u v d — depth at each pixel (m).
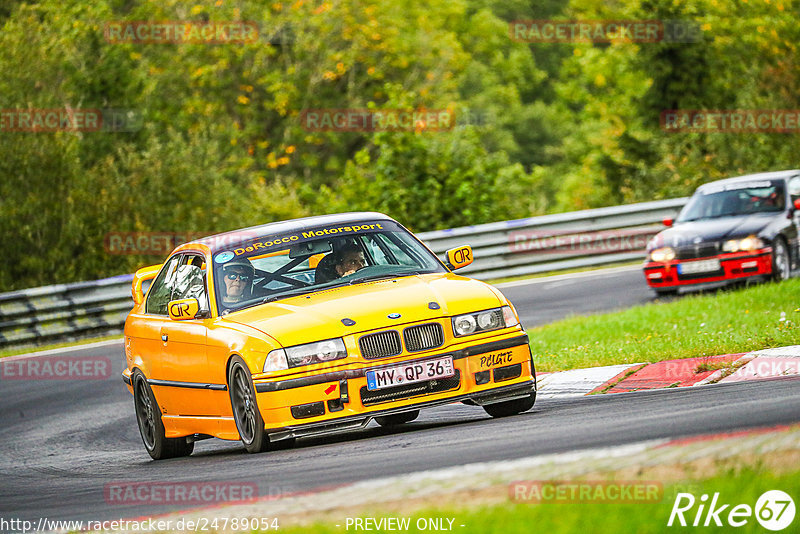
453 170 104.75
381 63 155.50
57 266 92.12
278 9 148.88
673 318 46.38
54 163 93.31
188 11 145.00
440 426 29.98
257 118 151.88
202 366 30.62
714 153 113.88
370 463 23.69
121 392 50.03
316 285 30.94
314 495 20.45
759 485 16.64
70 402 49.09
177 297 33.22
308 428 27.36
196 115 146.12
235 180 131.00
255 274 31.39
